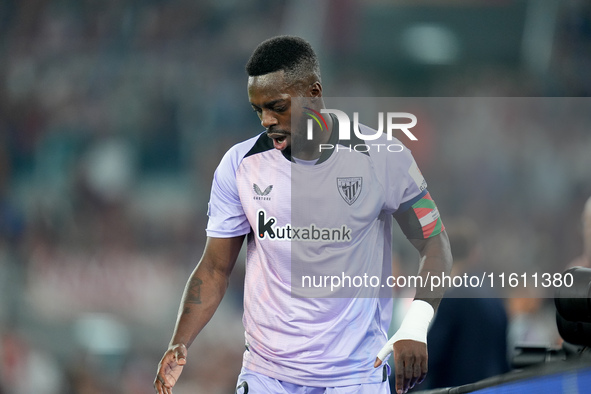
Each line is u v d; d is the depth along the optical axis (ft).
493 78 162.40
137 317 133.08
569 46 164.25
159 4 178.19
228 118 167.73
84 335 125.29
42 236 146.41
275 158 31.35
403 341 29.25
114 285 136.67
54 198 152.97
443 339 41.98
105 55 174.50
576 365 15.43
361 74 165.37
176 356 30.86
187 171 159.94
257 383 31.60
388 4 166.50
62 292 134.92
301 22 173.68
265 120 30.09
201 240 148.66
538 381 16.05
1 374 116.06
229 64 173.47
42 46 175.42
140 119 165.68
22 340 122.93
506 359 42.32
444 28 165.68
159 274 139.85
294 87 29.76
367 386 31.01
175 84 169.99
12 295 132.57
